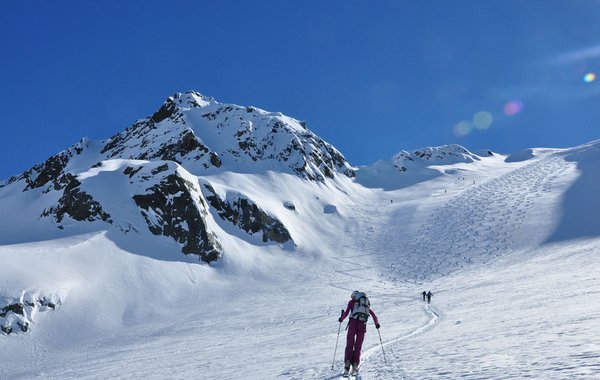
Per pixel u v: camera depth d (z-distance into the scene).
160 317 51.69
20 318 45.81
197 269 65.88
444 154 184.00
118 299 53.28
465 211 96.31
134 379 17.38
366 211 113.56
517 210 86.75
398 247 84.06
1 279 48.84
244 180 109.06
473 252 70.88
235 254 73.88
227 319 47.88
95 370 26.20
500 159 192.12
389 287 60.66
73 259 57.12
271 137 133.25
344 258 80.56
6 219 82.19
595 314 11.91
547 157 157.88
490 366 7.05
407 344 13.05
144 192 73.81
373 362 10.42
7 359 41.53
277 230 85.69
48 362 40.12
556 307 15.95
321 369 11.12
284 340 26.17
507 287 32.59
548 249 61.69
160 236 69.38
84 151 139.38
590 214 73.38
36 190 116.31
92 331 46.97
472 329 13.90
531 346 8.51
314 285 65.06
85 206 71.19
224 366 17.03
